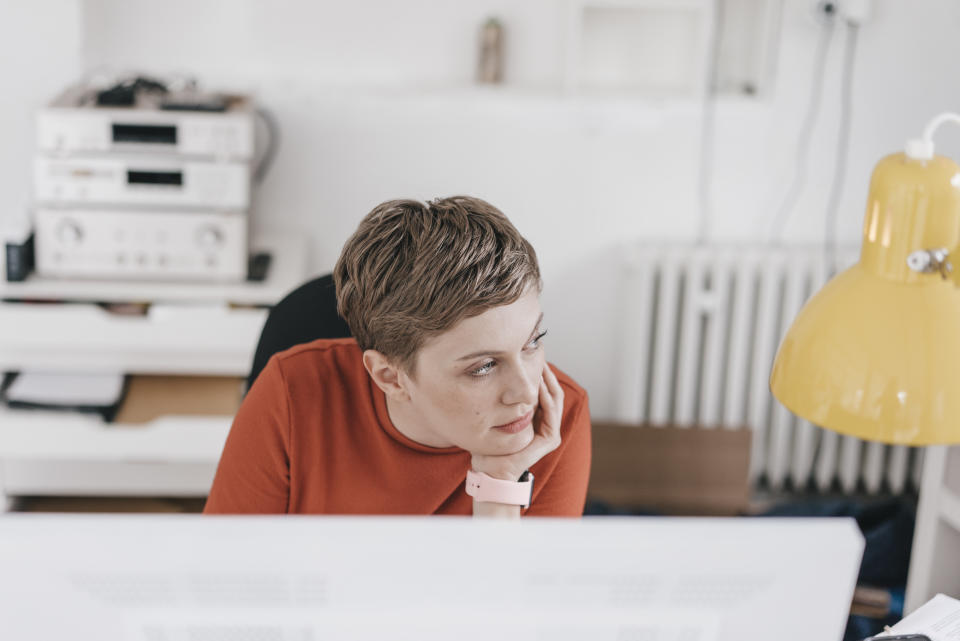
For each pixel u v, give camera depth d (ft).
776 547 2.38
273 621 2.36
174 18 8.70
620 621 2.40
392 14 8.89
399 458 4.01
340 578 2.31
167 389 8.13
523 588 2.35
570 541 2.33
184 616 2.36
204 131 7.56
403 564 2.31
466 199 3.45
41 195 7.57
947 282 2.93
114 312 7.84
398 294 3.35
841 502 8.21
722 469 8.55
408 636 2.38
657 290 9.40
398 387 3.70
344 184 9.08
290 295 4.72
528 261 3.34
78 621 2.38
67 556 2.30
